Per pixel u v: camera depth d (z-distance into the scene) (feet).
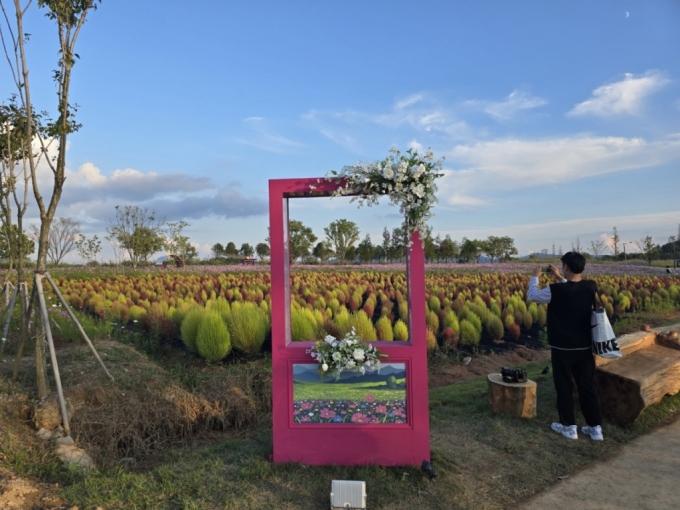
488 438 15.42
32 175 16.22
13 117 20.58
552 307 15.85
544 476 12.96
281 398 13.79
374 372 13.66
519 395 17.25
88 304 40.60
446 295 48.29
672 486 12.37
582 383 15.58
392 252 99.45
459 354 28.07
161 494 11.79
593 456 14.28
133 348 25.93
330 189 13.78
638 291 51.01
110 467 14.65
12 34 15.90
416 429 13.51
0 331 23.93
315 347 13.52
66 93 16.51
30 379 18.72
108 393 17.93
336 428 13.64
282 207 13.83
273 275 13.87
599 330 14.93
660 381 17.47
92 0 16.72
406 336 26.68
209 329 24.39
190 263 118.73
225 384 19.81
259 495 11.76
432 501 11.55
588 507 11.33
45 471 12.94
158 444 16.63
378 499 11.56
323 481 12.58
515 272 87.04
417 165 13.01
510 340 32.65
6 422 14.94
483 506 11.37
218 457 14.23
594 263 123.65
